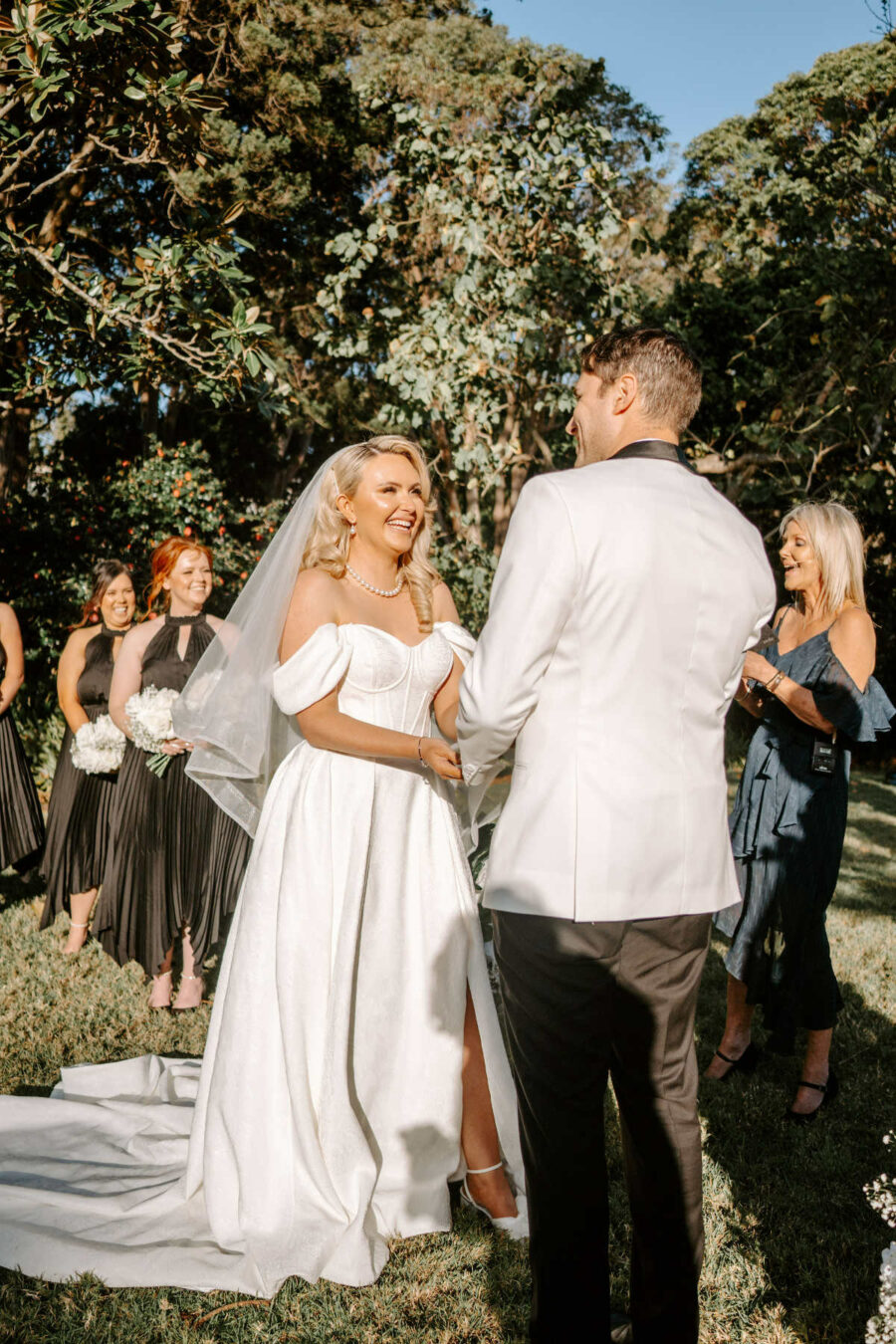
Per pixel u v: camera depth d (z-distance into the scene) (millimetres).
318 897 2512
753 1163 2871
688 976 1844
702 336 10953
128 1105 3082
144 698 3730
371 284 13859
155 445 10758
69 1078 3234
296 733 2973
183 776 3764
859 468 9430
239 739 2777
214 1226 2455
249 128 13469
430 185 8375
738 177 13422
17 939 4625
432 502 2836
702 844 1804
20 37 4445
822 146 9672
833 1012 3131
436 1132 2551
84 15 4398
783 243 11430
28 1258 2354
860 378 8852
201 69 12336
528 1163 1846
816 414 9516
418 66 13578
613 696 1727
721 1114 3152
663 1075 1858
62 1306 2215
